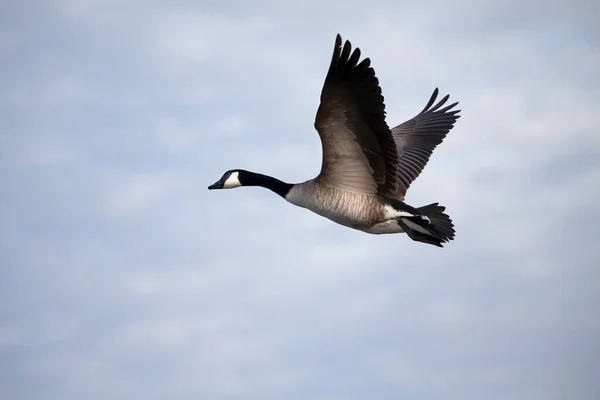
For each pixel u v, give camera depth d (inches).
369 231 608.4
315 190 600.7
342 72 520.1
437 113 738.2
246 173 665.6
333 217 601.9
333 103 538.3
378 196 591.5
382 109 530.0
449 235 598.2
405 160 714.8
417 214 586.6
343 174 583.8
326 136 562.6
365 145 561.6
